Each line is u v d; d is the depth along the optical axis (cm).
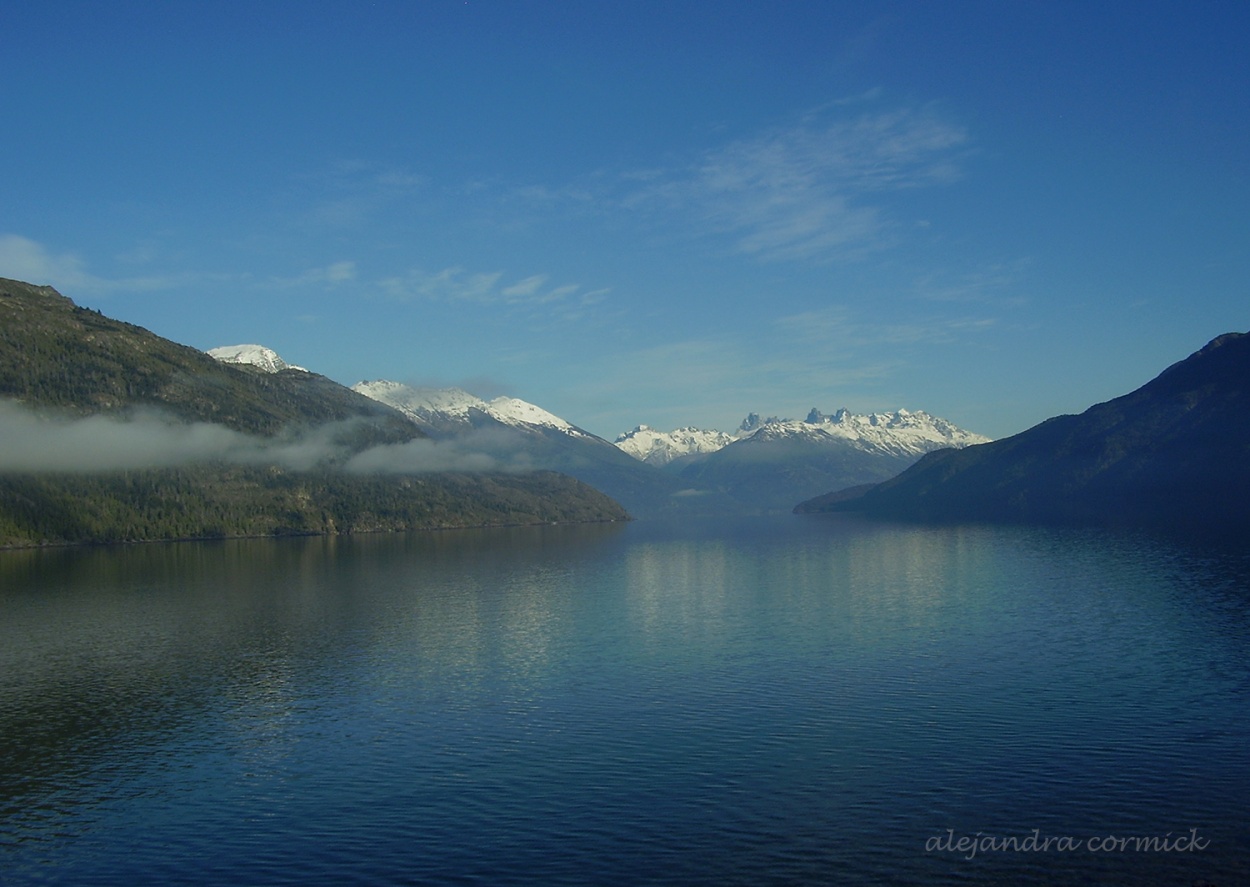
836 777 6469
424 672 10025
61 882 5338
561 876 5178
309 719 8288
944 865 5172
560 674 9775
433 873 5269
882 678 9175
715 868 5206
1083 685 8656
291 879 5278
